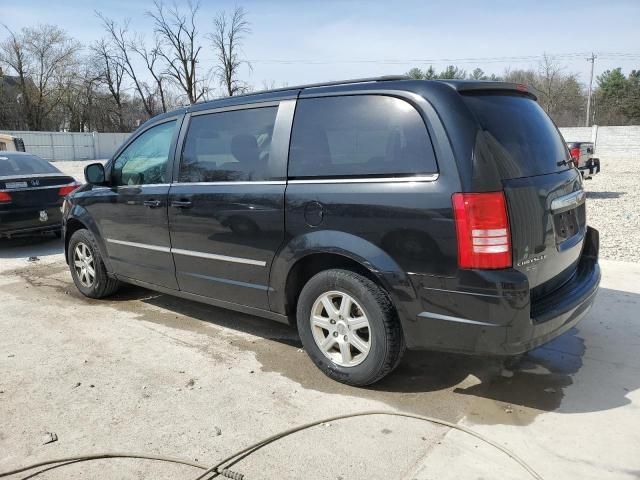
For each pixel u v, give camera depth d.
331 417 3.23
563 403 3.35
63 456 2.92
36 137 40.47
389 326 3.32
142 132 4.96
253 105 3.99
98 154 44.06
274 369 3.92
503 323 2.93
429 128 3.09
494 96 3.37
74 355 4.24
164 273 4.67
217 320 4.98
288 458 2.86
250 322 4.91
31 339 4.59
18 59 54.19
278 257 3.72
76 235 5.61
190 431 3.14
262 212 3.76
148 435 3.11
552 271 3.38
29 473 2.79
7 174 8.20
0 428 3.21
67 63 56.44
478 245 2.91
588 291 3.49
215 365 4.01
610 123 60.22
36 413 3.37
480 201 2.91
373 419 3.21
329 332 3.63
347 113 3.46
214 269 4.21
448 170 2.99
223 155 4.13
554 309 3.16
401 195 3.12
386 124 3.27
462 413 3.26
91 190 5.42
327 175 3.48
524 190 3.10
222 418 3.27
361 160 3.35
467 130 3.00
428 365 3.91
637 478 2.64
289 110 3.76
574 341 4.26
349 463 2.80
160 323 4.93
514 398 3.43
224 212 4.01
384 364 3.37
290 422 3.21
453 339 3.09
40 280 6.55
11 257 7.97
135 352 4.28
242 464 2.82
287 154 3.70
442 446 2.92
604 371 3.76
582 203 3.88
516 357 4.01
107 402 3.49
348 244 3.32
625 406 3.30
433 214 3.02
